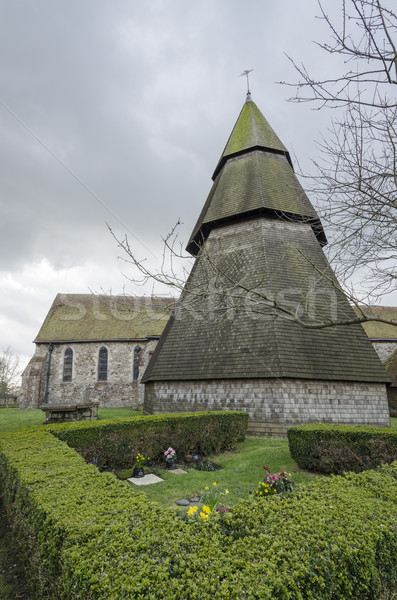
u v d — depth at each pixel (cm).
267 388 1123
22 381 2536
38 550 281
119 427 786
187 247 1981
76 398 2436
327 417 1117
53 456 476
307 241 1516
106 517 261
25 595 341
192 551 218
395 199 491
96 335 2569
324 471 700
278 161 1819
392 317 2812
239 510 280
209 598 174
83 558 209
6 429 1370
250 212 1559
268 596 176
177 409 1261
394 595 230
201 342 1330
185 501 559
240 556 215
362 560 224
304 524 253
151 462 813
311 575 202
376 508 290
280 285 1309
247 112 2059
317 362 1159
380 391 1208
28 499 334
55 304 2842
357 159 502
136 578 184
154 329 2623
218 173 2094
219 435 920
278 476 519
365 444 664
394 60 404
